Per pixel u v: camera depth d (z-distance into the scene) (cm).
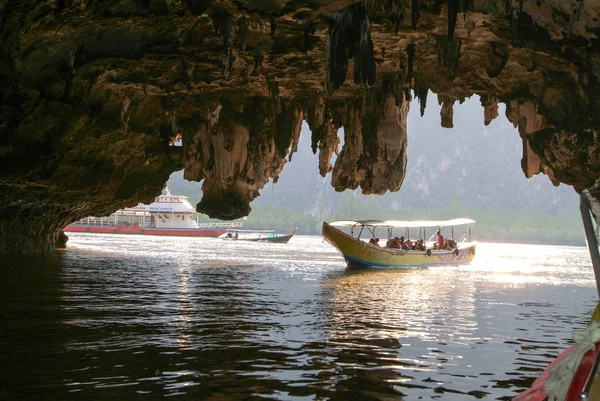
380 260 3781
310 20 1964
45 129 2316
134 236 10131
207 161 3219
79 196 3112
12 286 1958
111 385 808
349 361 998
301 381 859
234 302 1753
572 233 18212
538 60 2258
